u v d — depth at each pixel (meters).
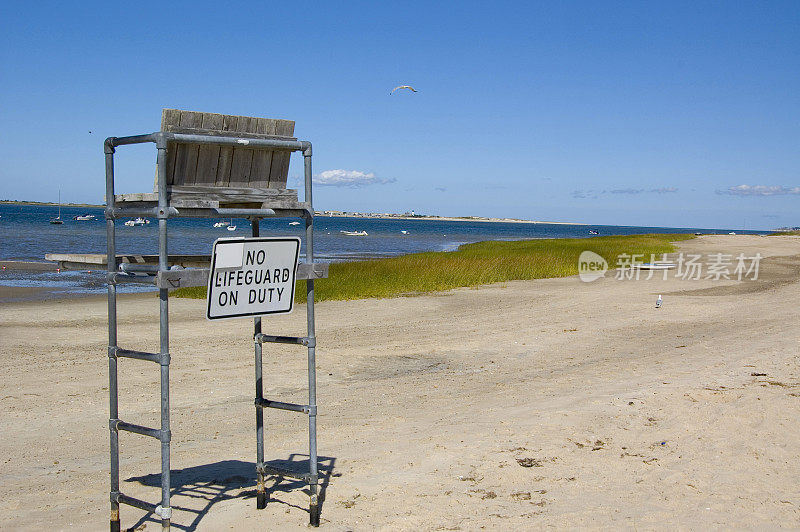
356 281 24.31
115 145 4.24
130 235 76.38
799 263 34.94
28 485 5.48
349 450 6.34
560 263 32.16
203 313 17.33
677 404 7.70
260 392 4.86
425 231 155.25
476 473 5.64
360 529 4.53
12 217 140.12
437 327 14.87
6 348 12.04
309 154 4.58
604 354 11.45
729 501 5.11
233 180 4.41
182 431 7.18
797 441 6.45
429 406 8.14
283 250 4.39
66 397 8.60
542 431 6.79
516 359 11.30
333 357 11.47
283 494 5.18
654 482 5.48
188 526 4.56
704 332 13.50
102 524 4.62
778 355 10.37
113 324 4.32
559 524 4.66
